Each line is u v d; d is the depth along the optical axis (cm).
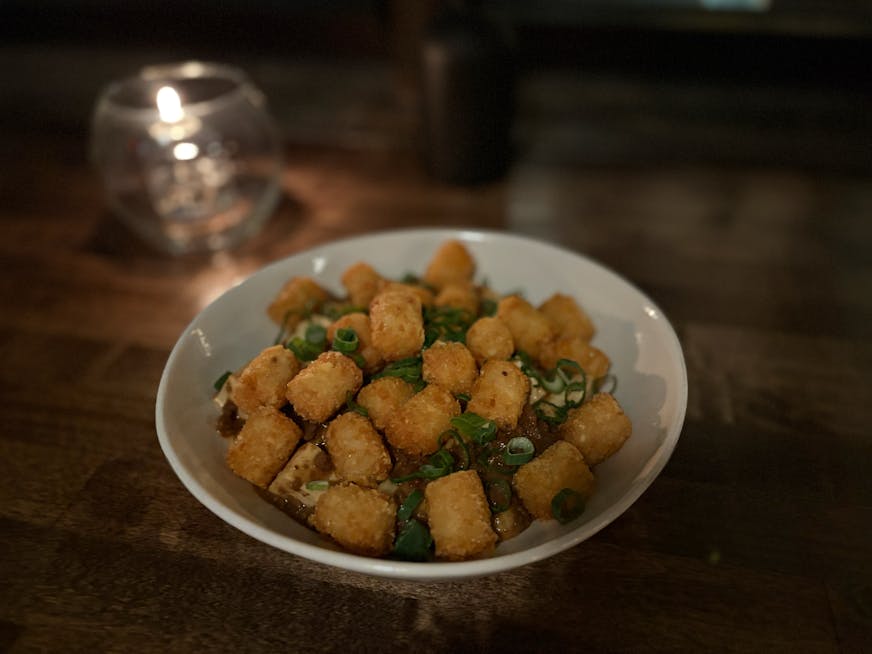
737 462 24
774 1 47
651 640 19
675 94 50
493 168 42
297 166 45
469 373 24
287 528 21
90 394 28
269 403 24
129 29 58
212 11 55
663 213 40
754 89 49
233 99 39
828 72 48
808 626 20
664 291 34
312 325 27
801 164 43
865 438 25
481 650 19
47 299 34
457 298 28
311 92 53
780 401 27
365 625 20
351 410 23
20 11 58
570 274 28
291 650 19
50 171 46
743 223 39
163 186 40
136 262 37
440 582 21
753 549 22
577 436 22
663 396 22
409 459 23
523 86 51
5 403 28
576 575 21
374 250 30
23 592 21
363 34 54
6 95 54
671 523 22
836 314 32
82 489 24
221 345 25
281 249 37
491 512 21
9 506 24
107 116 38
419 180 43
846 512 23
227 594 21
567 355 25
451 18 38
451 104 39
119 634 20
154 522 23
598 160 45
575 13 48
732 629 19
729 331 31
